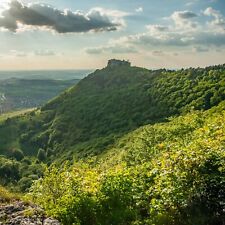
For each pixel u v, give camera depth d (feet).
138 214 46.09
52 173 49.96
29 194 49.65
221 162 46.37
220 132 66.13
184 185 45.73
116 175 47.52
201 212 44.16
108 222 43.60
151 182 50.29
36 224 35.83
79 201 43.50
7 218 36.68
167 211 44.42
